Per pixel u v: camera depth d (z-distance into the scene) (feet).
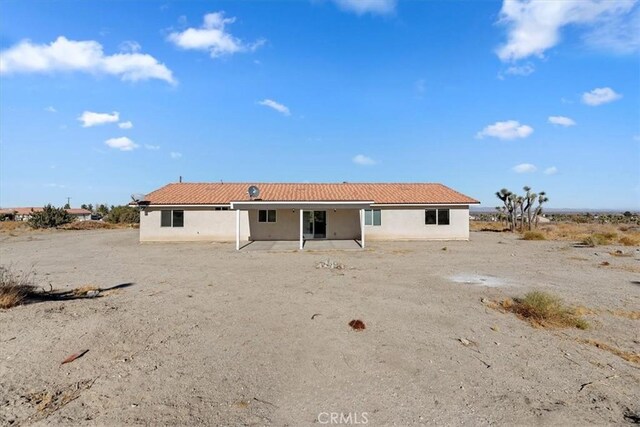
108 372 16.14
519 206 119.34
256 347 19.30
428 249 67.31
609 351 19.31
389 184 99.86
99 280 37.35
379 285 35.06
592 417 13.12
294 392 14.76
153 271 43.42
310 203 69.97
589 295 31.14
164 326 22.25
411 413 13.30
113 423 12.41
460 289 33.37
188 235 82.07
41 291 30.86
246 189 92.68
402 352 18.79
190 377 15.88
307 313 25.43
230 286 34.53
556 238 88.33
